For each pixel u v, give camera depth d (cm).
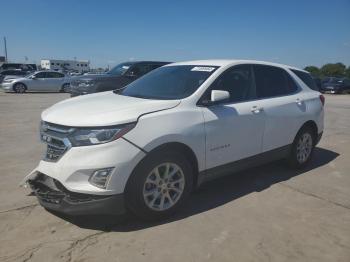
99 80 1296
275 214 447
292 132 585
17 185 525
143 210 403
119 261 342
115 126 381
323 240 388
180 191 433
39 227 401
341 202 490
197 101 452
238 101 505
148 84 525
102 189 377
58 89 2581
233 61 525
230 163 489
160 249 363
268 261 348
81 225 407
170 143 413
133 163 387
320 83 3369
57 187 392
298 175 598
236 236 391
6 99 1931
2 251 355
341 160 701
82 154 376
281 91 584
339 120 1277
